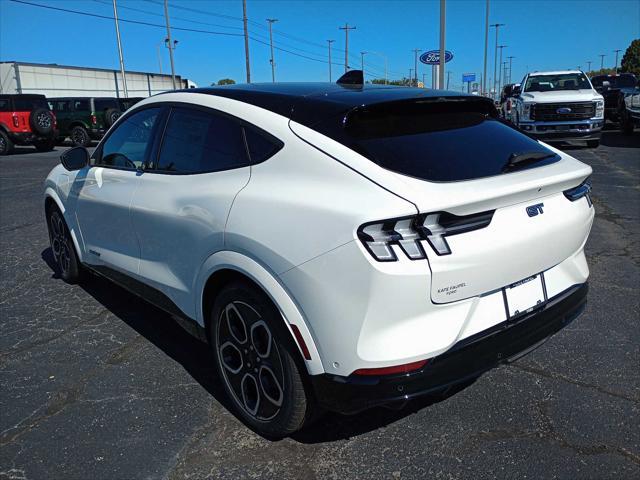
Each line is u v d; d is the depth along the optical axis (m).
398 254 2.16
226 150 2.92
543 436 2.75
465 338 2.37
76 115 22.25
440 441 2.74
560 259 2.80
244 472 2.54
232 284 2.70
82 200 4.23
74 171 4.44
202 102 3.21
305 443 2.74
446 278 2.24
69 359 3.62
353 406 2.32
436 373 2.29
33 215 8.12
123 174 3.72
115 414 2.99
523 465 2.55
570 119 14.12
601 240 6.08
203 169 3.03
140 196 3.44
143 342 3.87
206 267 2.82
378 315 2.19
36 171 13.49
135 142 3.71
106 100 22.36
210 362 3.58
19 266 5.62
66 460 2.62
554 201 2.73
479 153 2.65
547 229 2.63
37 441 2.76
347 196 2.27
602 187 9.02
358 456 2.64
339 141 2.49
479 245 2.33
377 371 2.23
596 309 4.25
